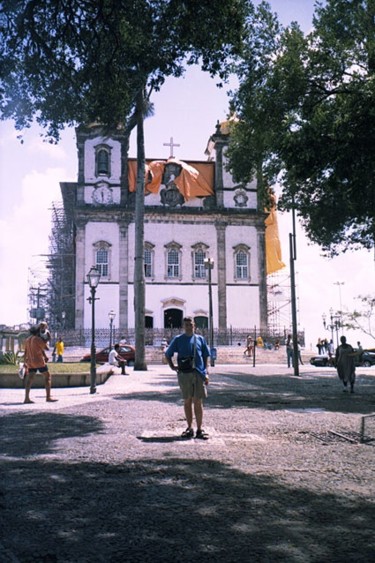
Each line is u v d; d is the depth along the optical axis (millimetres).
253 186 57750
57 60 12703
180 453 7145
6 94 12719
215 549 3820
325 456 7109
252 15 21766
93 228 54281
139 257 30375
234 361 47844
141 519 4438
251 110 21688
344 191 17016
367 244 26781
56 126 14016
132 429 9117
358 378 25500
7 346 24531
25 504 4809
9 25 11414
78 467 6242
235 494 5215
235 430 9156
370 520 4520
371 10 19062
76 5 11961
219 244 56281
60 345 37500
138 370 29547
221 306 55250
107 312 53000
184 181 56625
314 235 26812
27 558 3635
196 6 11133
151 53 12062
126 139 55500
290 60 19375
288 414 11305
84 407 12227
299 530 4246
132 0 11625
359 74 16016
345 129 13695
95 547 3828
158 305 54688
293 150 14055
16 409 11797
